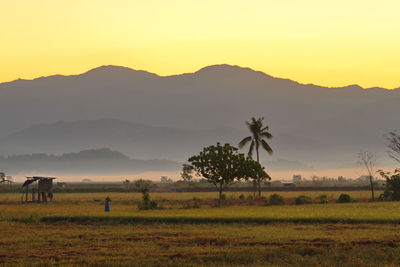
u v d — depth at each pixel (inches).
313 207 4579.2
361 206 4672.7
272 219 3294.8
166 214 3668.8
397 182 5910.4
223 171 5196.9
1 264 2121.1
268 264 2142.0
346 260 2194.9
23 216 3801.7
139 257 2217.0
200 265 2110.0
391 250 2330.2
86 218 3531.0
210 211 4050.2
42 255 2281.0
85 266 2095.2
